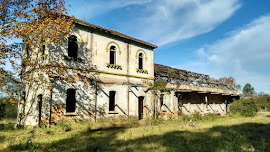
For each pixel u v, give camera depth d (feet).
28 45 40.14
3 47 37.47
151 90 61.41
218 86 93.35
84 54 47.14
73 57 44.78
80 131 37.06
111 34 53.62
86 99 45.83
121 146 24.79
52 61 41.50
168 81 67.46
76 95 44.19
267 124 45.70
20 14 39.58
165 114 63.10
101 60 50.60
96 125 43.06
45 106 39.19
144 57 63.77
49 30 38.93
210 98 86.17
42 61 43.80
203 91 74.74
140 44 62.80
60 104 41.09
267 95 96.63
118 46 55.57
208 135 32.24
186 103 72.28
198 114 65.36
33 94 45.34
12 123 50.08
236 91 102.17
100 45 50.96
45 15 40.83
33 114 43.80
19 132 35.76
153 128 40.96
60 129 37.04
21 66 40.04
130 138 30.01
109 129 40.09
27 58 41.27
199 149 22.75
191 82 76.54
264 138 29.58
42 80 38.27
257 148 24.02
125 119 52.80
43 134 33.78
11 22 39.42
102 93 49.49
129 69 57.72
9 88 36.17
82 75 46.01
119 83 53.93
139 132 35.50
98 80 49.11
